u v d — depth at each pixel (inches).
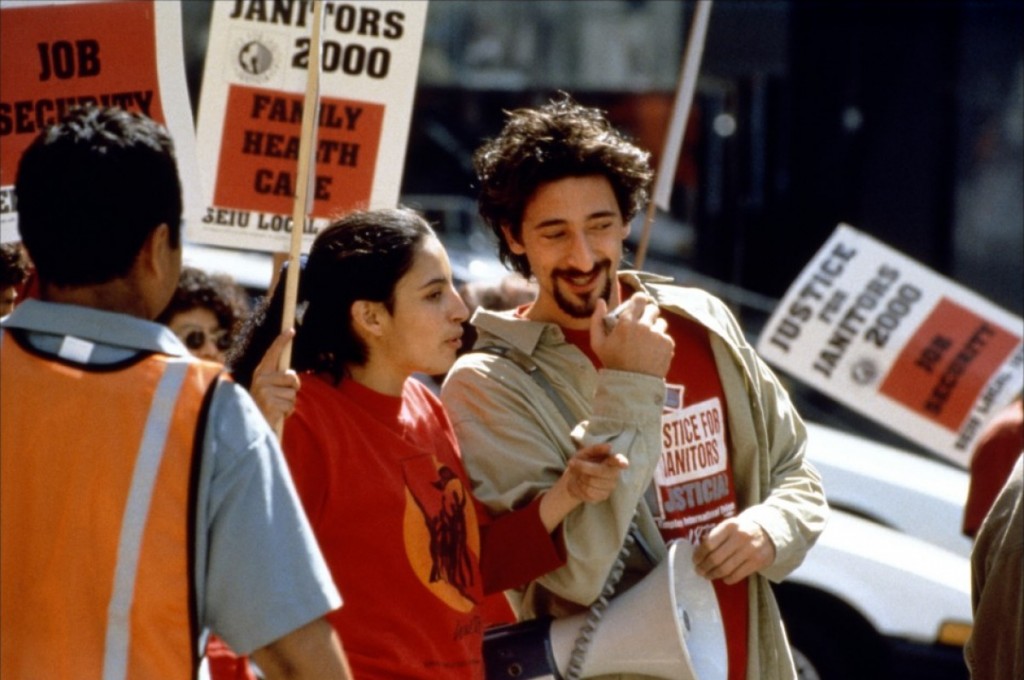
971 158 1188.5
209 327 498.6
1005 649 356.2
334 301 344.5
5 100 401.7
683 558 367.9
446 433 362.9
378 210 353.4
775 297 1251.2
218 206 429.4
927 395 614.2
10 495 263.3
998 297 1185.4
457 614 341.4
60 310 267.7
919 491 733.9
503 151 378.3
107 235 264.1
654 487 380.8
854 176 1214.9
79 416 262.1
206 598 263.7
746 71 1252.5
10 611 262.7
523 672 366.6
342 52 433.7
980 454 558.9
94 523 259.3
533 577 360.2
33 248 266.8
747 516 375.9
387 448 340.2
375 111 436.1
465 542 348.8
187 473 259.3
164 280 272.7
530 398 376.2
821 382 620.7
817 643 661.9
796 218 1238.3
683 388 386.9
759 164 1256.8
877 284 618.5
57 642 259.4
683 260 1299.2
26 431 263.3
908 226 1203.9
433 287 347.9
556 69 1328.7
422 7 436.5
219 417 263.0
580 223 372.5
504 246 393.1
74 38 405.7
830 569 661.9
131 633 258.1
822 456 743.1
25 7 402.9
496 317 384.8
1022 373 610.9
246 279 740.7
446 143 1343.5
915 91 1195.9
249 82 430.6
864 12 1203.9
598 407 359.3
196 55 1195.9
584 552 357.7
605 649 363.6
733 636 382.9
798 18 1226.0
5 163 402.0
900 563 664.4
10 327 269.1
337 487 330.6
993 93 1179.9
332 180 433.4
